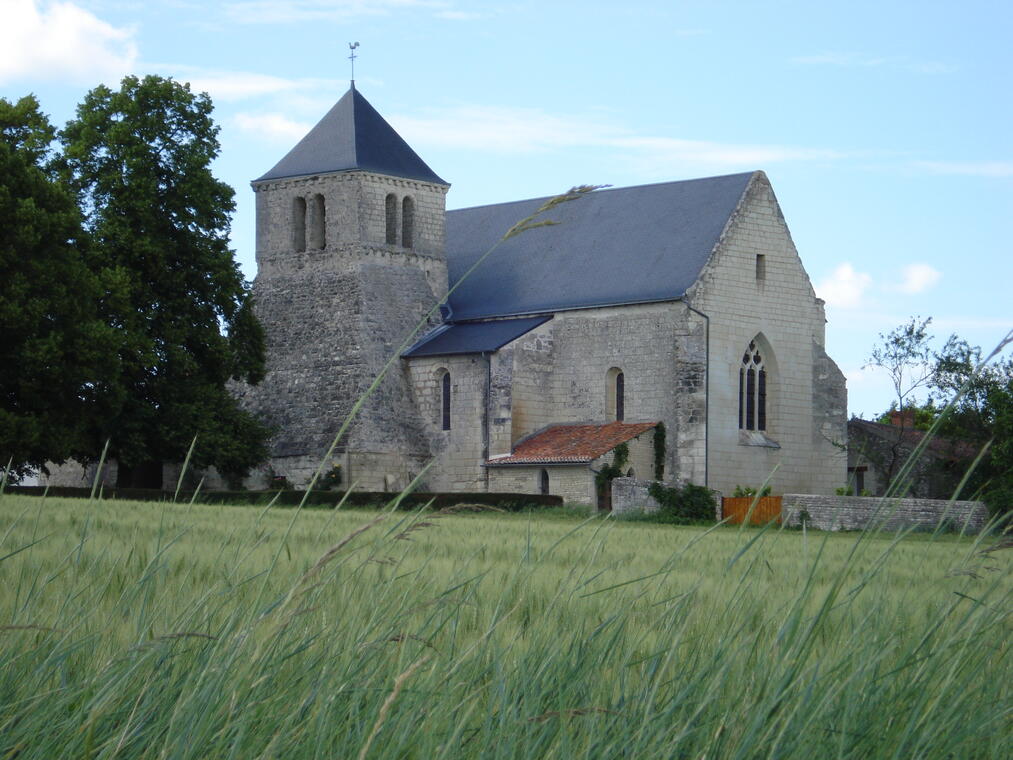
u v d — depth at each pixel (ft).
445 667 29.14
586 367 249.34
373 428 247.91
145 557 51.55
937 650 30.09
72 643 30.58
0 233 186.09
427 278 268.00
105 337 193.77
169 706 27.17
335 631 30.32
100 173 223.92
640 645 33.35
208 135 231.30
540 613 40.06
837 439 253.03
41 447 190.49
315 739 25.73
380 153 266.16
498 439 244.01
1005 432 231.09
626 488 230.07
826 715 27.78
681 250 246.88
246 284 233.55
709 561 72.43
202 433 215.92
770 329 247.91
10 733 25.94
